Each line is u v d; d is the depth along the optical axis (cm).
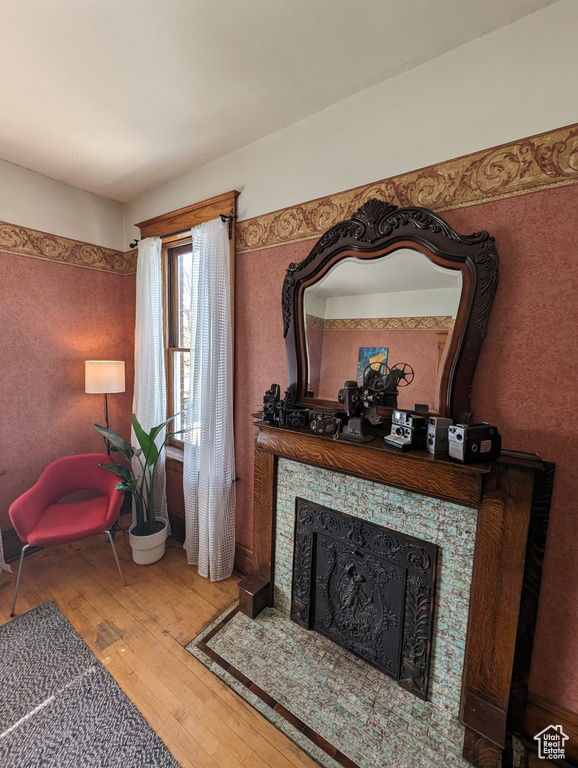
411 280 139
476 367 128
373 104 148
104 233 273
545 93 112
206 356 205
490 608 118
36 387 242
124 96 156
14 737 124
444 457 119
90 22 118
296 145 174
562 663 120
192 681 146
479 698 120
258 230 193
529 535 121
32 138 191
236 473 217
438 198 134
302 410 166
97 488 234
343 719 132
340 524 158
